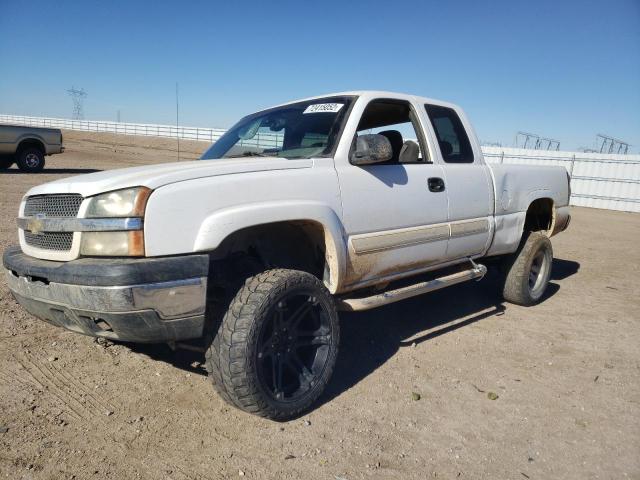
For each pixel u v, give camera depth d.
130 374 3.55
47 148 17.33
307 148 3.68
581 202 22.52
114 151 33.19
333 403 3.29
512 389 3.55
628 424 3.12
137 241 2.62
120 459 2.61
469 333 4.63
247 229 3.14
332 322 3.23
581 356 4.19
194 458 2.65
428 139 4.24
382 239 3.67
